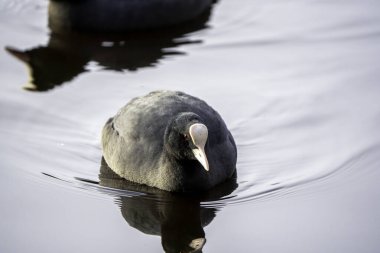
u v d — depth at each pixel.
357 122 15.44
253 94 16.47
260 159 14.44
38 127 15.38
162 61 18.05
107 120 15.18
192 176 13.28
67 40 19.06
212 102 16.17
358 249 11.88
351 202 13.09
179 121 12.81
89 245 12.06
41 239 12.16
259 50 18.42
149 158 13.50
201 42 18.91
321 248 11.94
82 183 13.67
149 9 19.38
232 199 13.28
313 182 13.70
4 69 17.67
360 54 17.98
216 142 13.55
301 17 19.88
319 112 15.80
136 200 13.25
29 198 13.17
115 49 18.69
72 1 19.25
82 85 17.00
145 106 13.90
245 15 20.11
